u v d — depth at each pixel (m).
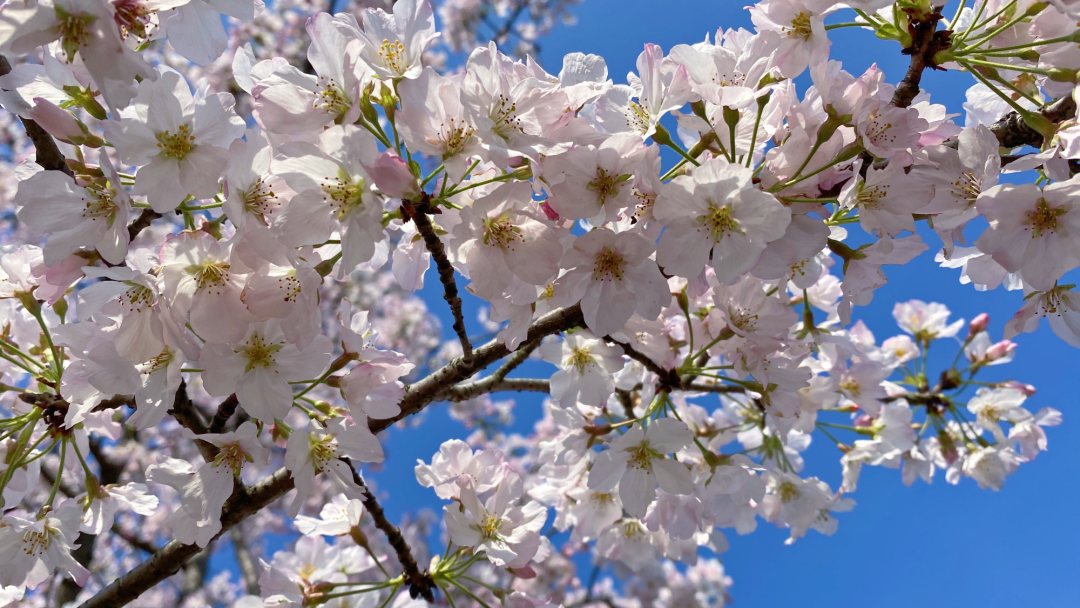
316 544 0.52
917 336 0.72
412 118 0.39
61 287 0.42
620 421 0.57
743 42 0.44
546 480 0.58
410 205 0.40
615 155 0.40
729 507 0.52
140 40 0.41
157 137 0.39
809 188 0.42
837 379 0.56
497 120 0.40
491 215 0.40
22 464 0.46
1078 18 0.41
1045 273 0.41
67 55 0.39
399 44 0.40
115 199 0.40
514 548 0.49
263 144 0.39
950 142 0.44
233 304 0.40
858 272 0.44
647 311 0.42
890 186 0.42
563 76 0.44
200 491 0.43
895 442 0.61
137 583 0.50
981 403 0.68
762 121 0.43
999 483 0.65
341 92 0.39
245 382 0.41
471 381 0.55
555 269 0.41
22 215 0.40
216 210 0.43
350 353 0.44
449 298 0.42
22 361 0.48
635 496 0.47
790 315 0.47
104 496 0.47
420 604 0.53
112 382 0.41
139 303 0.41
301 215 0.39
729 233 0.41
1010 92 0.46
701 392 0.53
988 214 0.41
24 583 0.47
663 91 0.42
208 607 0.82
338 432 0.43
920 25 0.43
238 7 0.42
